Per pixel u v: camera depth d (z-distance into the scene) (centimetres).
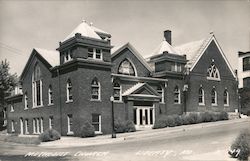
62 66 3200
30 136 3409
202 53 4016
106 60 3198
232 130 2411
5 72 4088
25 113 4006
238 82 4025
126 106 3288
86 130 2855
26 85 4006
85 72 3019
